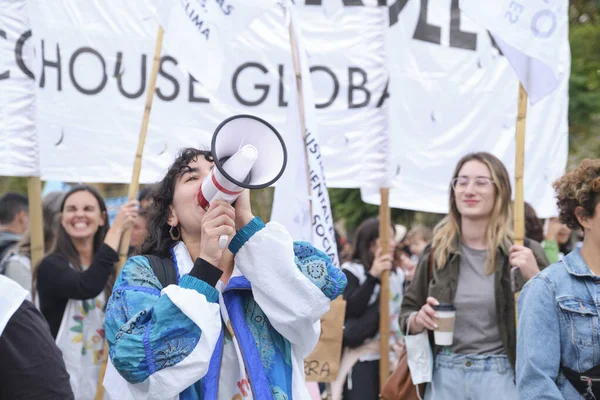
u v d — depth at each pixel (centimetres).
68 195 472
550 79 424
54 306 447
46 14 482
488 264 411
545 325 304
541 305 306
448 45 536
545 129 544
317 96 519
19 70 463
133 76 502
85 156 491
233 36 433
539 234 529
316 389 461
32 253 455
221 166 223
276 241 241
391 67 529
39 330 229
